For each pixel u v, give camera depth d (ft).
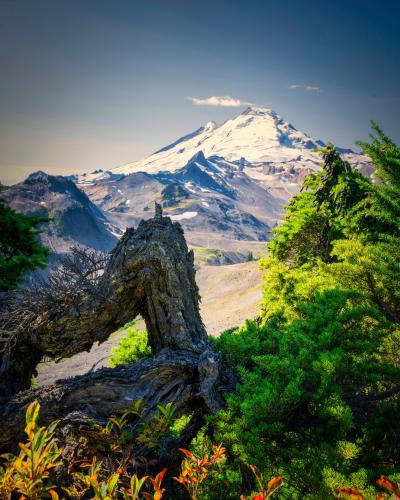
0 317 44.52
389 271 51.88
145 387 42.80
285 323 56.39
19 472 10.80
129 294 47.57
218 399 43.73
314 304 47.24
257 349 48.93
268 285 76.59
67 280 45.70
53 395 40.27
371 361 42.91
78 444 38.88
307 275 74.23
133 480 11.75
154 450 41.96
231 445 36.32
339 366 38.55
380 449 36.27
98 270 48.11
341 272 55.42
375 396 41.86
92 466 14.08
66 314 44.37
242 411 36.60
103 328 47.03
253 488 36.06
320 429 35.96
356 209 87.86
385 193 71.67
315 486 30.30
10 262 36.29
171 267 46.37
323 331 42.04
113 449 21.16
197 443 45.27
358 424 40.04
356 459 35.88
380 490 28.73
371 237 78.43
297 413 39.04
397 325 46.37
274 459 34.76
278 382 38.88
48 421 39.65
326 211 108.37
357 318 44.29
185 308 47.73
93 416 39.75
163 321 47.47
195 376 45.24
